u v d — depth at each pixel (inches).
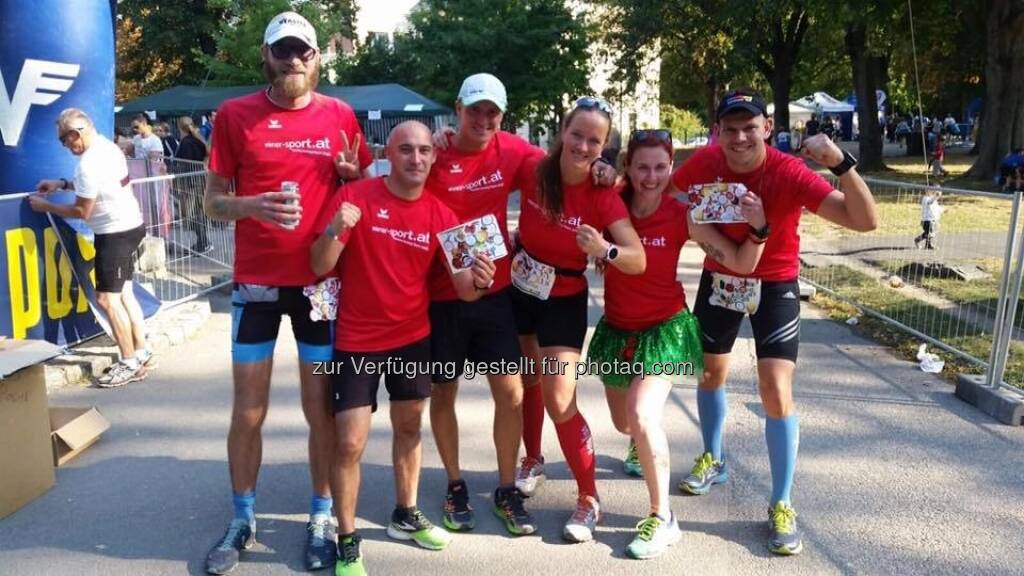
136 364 218.5
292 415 194.2
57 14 226.8
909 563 125.5
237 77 886.4
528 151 140.0
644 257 126.5
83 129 202.4
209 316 293.1
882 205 354.0
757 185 131.6
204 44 1151.6
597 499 139.7
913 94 1460.4
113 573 125.1
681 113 1951.3
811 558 127.6
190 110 797.2
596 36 1065.5
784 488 134.0
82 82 235.6
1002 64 793.6
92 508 146.3
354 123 133.1
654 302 133.1
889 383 212.4
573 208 128.3
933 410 192.4
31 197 215.5
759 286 134.0
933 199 330.6
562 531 137.6
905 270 336.5
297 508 146.9
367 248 118.8
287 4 860.6
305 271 123.8
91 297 226.8
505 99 129.0
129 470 162.6
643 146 128.3
